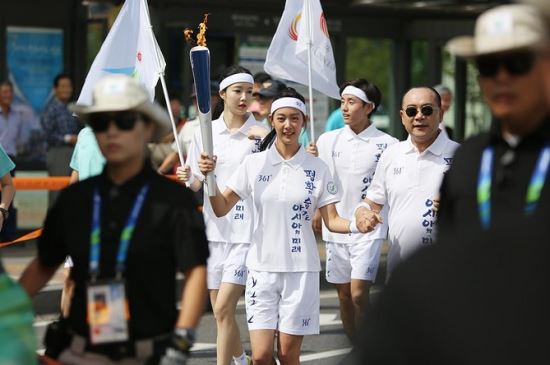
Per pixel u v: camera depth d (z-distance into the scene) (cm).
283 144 1409
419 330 464
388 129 3294
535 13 635
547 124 680
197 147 1636
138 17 1616
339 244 1734
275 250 1395
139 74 1616
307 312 1395
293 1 1861
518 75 652
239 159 1619
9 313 786
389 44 3247
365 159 1752
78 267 861
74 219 865
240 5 2933
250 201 1565
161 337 852
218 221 1584
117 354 848
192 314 845
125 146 849
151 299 850
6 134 2739
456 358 459
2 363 759
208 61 1366
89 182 873
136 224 851
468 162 722
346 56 3141
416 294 468
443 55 3238
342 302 1762
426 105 1417
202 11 2883
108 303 848
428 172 1427
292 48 1864
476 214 711
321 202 1413
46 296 2205
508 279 464
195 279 849
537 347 456
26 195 2767
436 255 474
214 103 1797
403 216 1436
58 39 2811
